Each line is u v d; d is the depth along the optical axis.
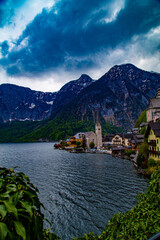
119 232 7.91
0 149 167.62
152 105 83.44
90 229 23.00
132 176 46.66
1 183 3.62
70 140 171.00
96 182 42.34
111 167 60.53
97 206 29.14
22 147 193.00
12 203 3.28
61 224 24.27
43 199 32.53
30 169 60.38
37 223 3.56
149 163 49.97
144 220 7.36
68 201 31.47
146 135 57.16
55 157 95.31
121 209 27.66
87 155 102.81
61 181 44.16
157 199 7.82
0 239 2.63
